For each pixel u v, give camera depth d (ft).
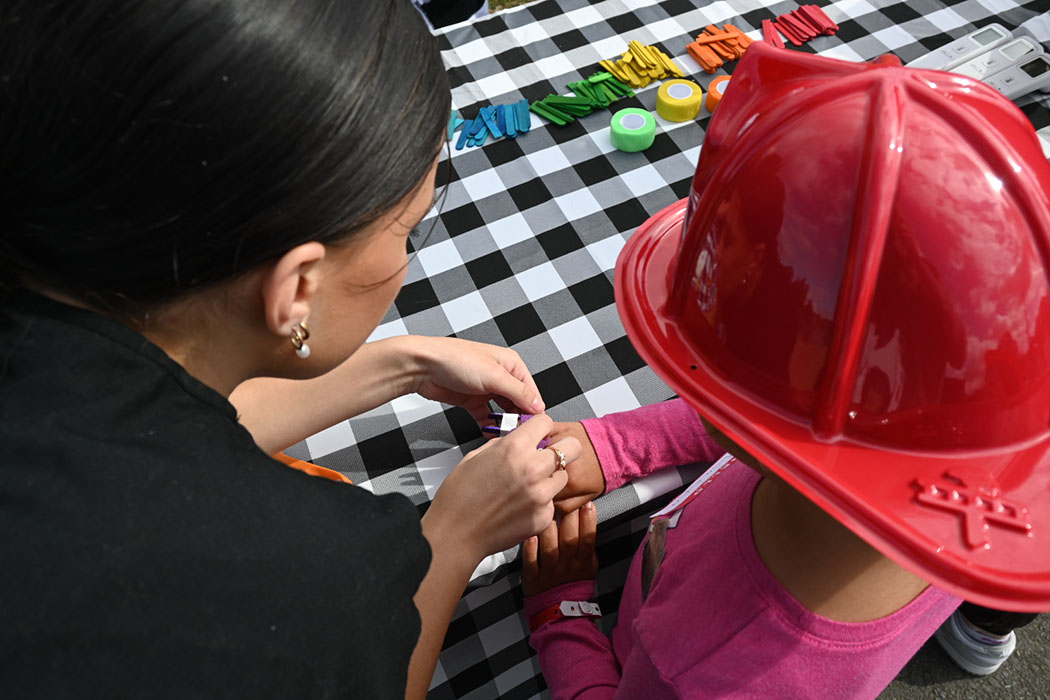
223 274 1.48
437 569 2.60
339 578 1.56
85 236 1.36
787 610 1.96
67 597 1.30
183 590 1.38
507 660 3.23
